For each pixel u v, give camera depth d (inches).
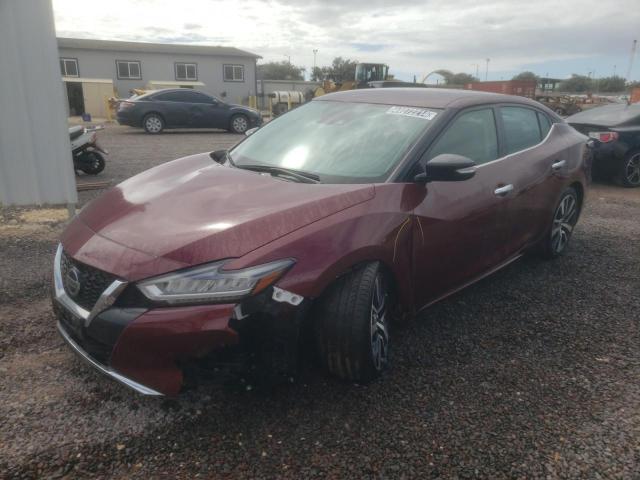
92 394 104.1
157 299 86.3
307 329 98.4
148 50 1409.9
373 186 111.6
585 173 188.4
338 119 141.9
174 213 102.1
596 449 93.0
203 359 87.3
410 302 118.6
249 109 703.7
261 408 101.1
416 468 87.3
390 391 107.7
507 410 103.0
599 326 140.0
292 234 94.4
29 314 136.2
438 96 145.5
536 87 1248.8
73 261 97.2
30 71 184.4
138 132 696.4
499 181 140.5
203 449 90.2
